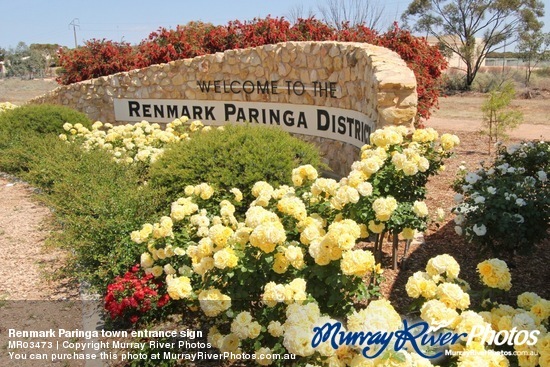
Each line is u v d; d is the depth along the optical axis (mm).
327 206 3279
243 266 2773
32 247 5285
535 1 27562
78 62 13094
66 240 4617
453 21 28719
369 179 3557
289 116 8539
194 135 6312
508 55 40594
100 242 4375
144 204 4840
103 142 8273
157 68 10797
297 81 8250
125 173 6223
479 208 3766
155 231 3568
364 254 2455
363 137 6426
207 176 5137
